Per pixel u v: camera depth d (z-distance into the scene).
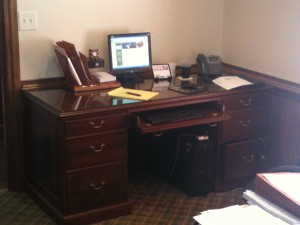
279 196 1.60
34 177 3.17
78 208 2.81
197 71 3.63
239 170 3.31
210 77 3.50
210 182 3.26
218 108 3.12
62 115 2.59
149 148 3.58
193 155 3.12
